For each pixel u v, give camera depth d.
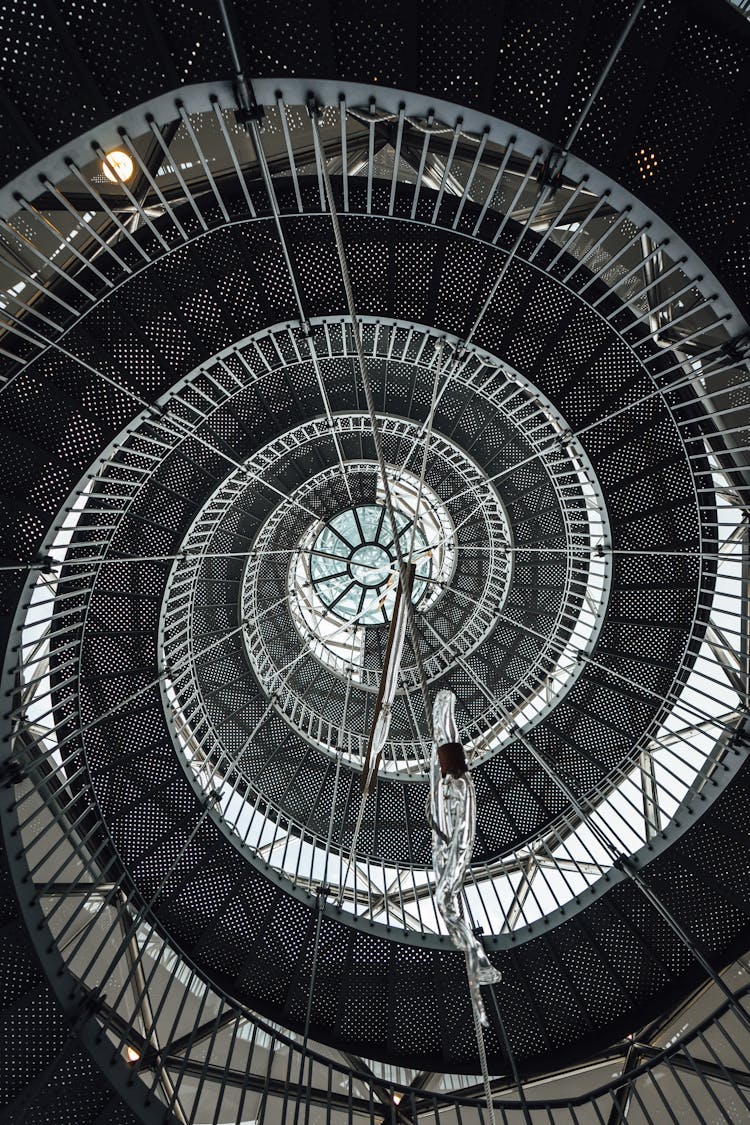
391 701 4.46
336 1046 9.54
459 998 9.72
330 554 13.76
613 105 5.71
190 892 9.70
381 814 11.99
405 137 8.88
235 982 9.57
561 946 9.63
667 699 9.38
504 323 8.55
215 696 11.88
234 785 11.05
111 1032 9.45
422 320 8.40
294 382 10.80
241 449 10.51
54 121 5.39
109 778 9.66
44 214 8.18
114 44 5.32
